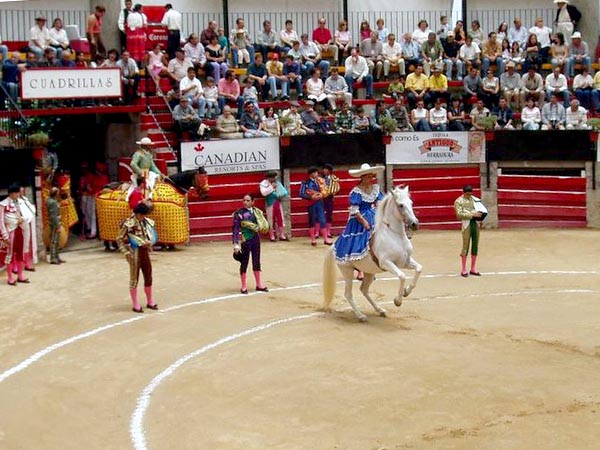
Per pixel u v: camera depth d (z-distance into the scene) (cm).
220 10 3102
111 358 1462
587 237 2512
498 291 1908
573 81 2902
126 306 1780
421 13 3247
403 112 2684
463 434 1107
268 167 2530
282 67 2816
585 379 1309
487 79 2830
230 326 1639
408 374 1345
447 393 1257
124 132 2633
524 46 3105
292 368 1390
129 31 2666
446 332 1578
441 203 2673
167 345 1528
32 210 2053
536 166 2666
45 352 1495
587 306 1762
